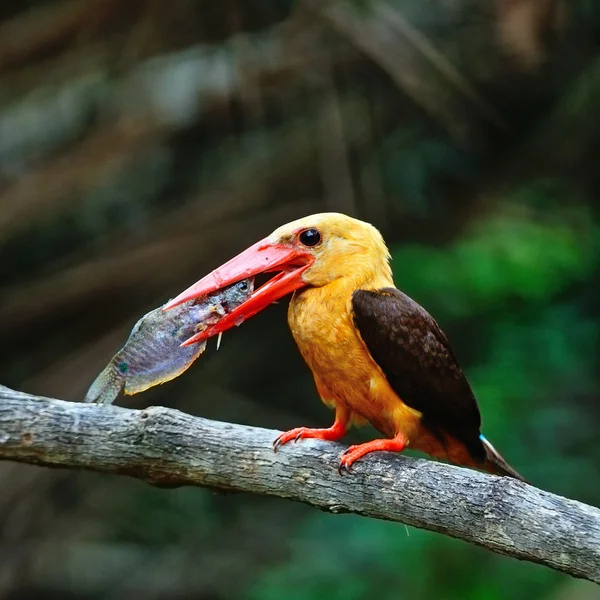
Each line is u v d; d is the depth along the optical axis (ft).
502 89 46.21
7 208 45.11
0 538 45.11
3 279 54.19
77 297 49.57
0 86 44.19
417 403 19.48
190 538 48.47
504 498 16.70
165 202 51.90
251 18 43.98
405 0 45.34
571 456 42.60
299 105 46.70
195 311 18.76
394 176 48.98
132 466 17.52
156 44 43.39
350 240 19.75
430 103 43.14
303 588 39.75
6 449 16.89
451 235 50.34
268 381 54.29
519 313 48.67
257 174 47.91
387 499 17.52
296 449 17.98
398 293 20.11
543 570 36.91
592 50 46.32
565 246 47.03
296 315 19.76
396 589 38.09
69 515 48.67
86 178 45.32
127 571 47.11
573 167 49.55
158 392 51.19
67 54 43.96
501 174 49.65
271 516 49.03
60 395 46.29
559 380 45.57
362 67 44.52
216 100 43.06
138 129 43.62
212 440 17.75
